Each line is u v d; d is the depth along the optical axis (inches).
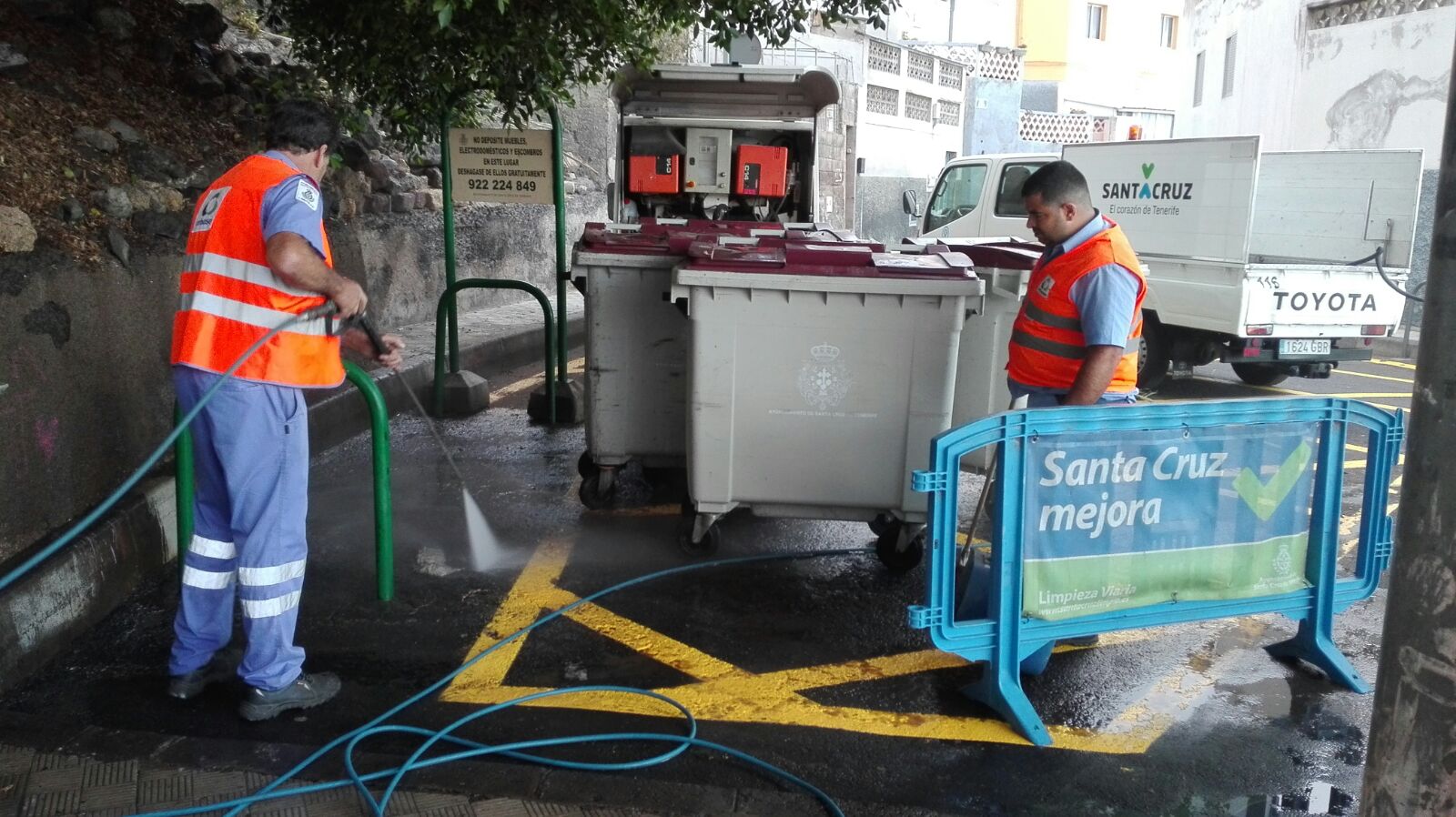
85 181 206.2
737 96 327.6
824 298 168.7
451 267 301.7
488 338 373.1
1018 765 130.0
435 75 261.7
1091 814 119.9
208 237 125.6
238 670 135.8
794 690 148.3
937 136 1035.9
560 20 244.5
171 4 309.1
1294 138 684.7
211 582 135.0
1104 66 1349.7
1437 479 75.0
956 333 167.9
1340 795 124.8
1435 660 76.1
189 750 123.6
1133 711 144.3
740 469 179.0
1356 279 325.4
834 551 201.8
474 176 293.7
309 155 133.8
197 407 113.7
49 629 148.6
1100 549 139.9
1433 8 557.6
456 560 193.5
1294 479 148.6
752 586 184.9
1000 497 133.9
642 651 159.2
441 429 290.0
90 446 173.9
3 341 153.1
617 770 124.0
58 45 250.2
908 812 119.0
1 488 149.6
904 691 148.5
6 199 184.9
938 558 134.0
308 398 266.4
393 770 119.8
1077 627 141.5
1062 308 151.9
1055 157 399.9
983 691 143.6
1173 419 138.5
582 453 246.8
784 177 325.7
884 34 1011.3
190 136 261.7
